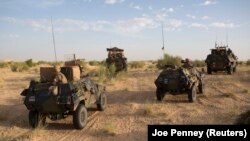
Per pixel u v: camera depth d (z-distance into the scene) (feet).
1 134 35.70
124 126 37.37
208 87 67.10
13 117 43.57
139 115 42.50
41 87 36.40
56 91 35.68
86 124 38.75
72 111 36.73
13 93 63.62
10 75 101.45
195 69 56.34
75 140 33.12
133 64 149.69
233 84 70.64
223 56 94.22
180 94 51.37
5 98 57.67
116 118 41.34
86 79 41.88
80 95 36.76
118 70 96.84
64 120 40.93
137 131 35.19
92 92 41.39
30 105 36.35
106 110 46.21
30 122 38.17
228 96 54.70
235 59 100.32
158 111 43.80
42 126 37.58
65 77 38.68
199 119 39.27
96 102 44.93
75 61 44.93
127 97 56.80
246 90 59.06
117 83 77.61
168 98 54.54
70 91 35.58
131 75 100.63
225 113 42.01
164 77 50.39
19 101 54.95
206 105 47.75
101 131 35.81
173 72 50.37
